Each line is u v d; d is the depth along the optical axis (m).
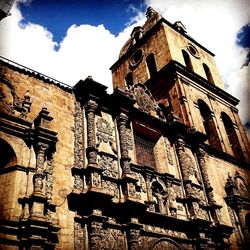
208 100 31.08
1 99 15.37
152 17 37.72
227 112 32.53
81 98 19.08
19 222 12.66
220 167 25.69
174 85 28.81
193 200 20.20
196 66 33.66
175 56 31.28
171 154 22.38
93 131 17.69
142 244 16.52
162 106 28.84
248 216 24.59
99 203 15.20
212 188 22.36
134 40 38.03
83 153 16.92
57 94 18.05
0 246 12.02
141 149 21.56
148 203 18.22
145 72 32.94
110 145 18.67
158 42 33.16
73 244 13.97
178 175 21.55
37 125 15.61
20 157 14.37
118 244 15.52
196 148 24.14
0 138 14.23
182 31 35.69
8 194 13.45
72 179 15.70
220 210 22.66
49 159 15.28
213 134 29.12
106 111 19.98
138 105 23.02
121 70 36.88
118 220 16.31
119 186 17.28
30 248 12.09
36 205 13.04
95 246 14.07
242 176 27.23
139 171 19.16
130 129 20.66
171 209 19.16
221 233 20.73
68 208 14.71
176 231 18.88
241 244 22.16
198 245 19.03
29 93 16.72
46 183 14.52
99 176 16.11
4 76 16.14
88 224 14.80
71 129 17.41
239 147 30.41
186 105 27.28
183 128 23.45
